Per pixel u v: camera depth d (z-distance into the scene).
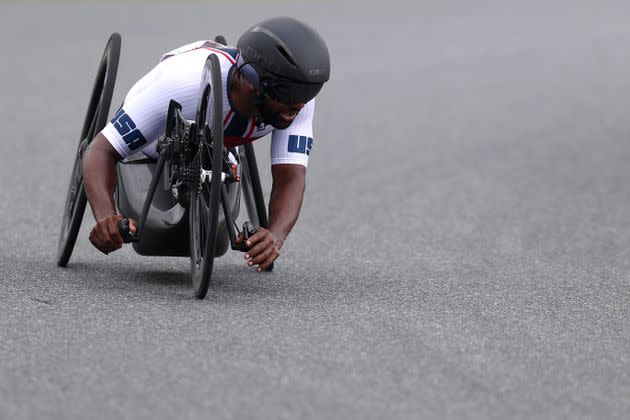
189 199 17.44
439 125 48.88
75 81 56.22
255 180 20.19
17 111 46.03
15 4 100.12
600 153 42.41
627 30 112.06
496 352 14.25
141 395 11.73
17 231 23.64
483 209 30.11
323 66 16.03
